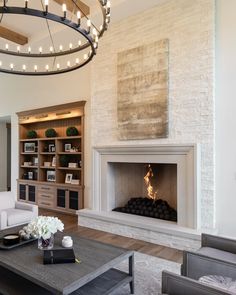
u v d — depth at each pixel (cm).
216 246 255
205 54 380
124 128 459
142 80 438
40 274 207
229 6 372
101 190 492
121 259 240
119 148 457
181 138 399
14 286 232
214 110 373
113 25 484
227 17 373
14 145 743
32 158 727
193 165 379
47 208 624
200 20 384
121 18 469
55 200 608
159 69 420
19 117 715
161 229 388
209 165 374
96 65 509
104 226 458
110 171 491
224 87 373
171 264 321
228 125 370
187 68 396
